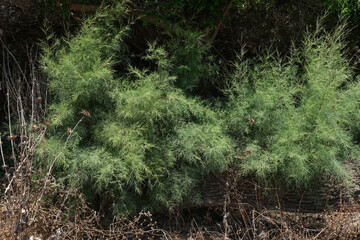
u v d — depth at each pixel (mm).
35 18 4543
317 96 3619
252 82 4082
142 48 4492
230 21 4555
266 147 3584
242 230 3389
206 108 3801
